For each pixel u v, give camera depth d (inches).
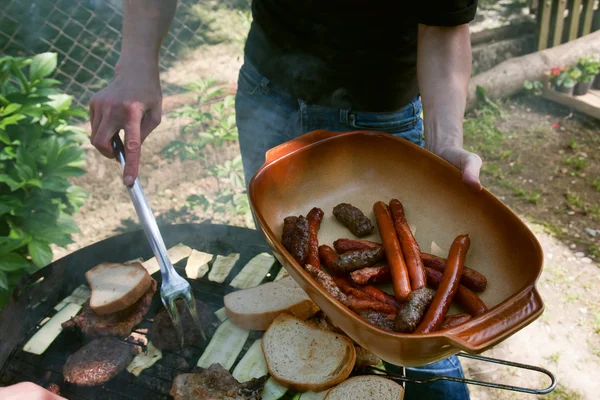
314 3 76.5
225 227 87.6
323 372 59.5
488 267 58.7
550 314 129.0
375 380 58.6
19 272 116.0
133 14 74.8
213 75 190.5
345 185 71.6
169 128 166.4
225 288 77.2
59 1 174.6
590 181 173.8
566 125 204.7
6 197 122.6
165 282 62.4
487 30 222.1
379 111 88.6
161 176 167.0
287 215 67.7
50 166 126.0
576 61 220.4
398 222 62.9
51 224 125.0
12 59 132.5
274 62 89.0
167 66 193.6
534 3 229.5
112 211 159.9
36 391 48.6
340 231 67.6
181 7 202.2
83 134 145.1
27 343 69.7
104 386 63.7
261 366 62.7
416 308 50.3
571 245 149.4
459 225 63.4
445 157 67.2
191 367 65.6
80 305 75.1
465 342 41.7
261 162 104.9
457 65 73.7
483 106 213.6
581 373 114.9
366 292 57.7
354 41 79.0
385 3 73.6
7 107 124.7
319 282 55.9
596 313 128.9
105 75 184.5
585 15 233.8
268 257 82.0
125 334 69.6
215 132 160.2
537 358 118.6
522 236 55.8
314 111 90.3
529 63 216.7
